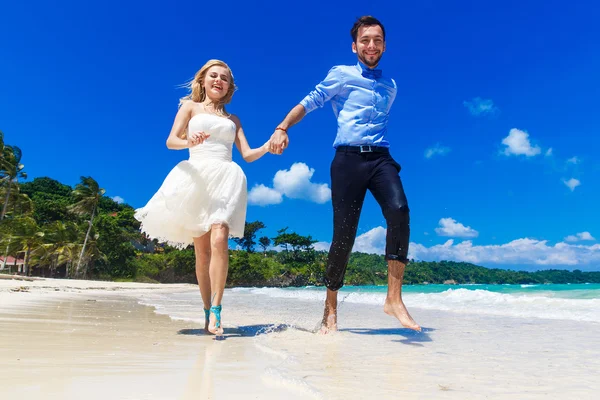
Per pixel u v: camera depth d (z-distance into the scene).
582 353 2.49
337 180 3.28
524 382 1.75
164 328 3.39
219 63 3.47
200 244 3.22
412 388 1.59
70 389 1.38
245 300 10.77
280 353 2.24
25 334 2.72
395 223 3.01
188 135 3.07
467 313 5.84
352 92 3.30
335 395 1.45
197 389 1.45
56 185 76.12
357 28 3.40
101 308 5.58
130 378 1.58
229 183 3.16
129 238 49.16
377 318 4.85
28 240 35.97
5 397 1.26
